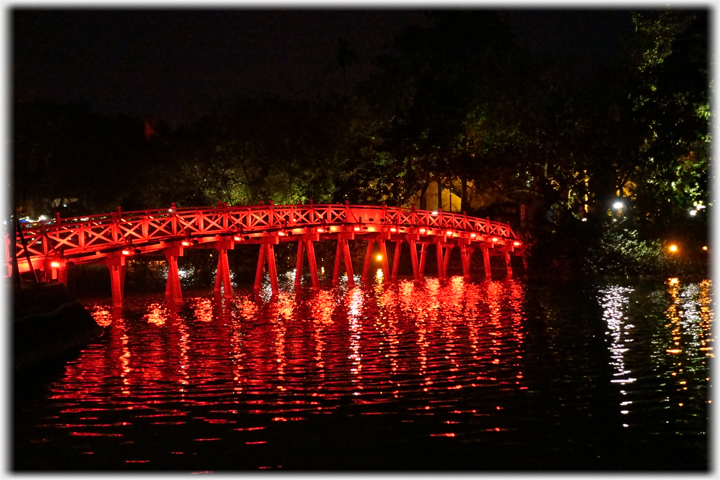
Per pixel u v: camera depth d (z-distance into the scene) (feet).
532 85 169.48
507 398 50.06
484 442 42.04
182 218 107.65
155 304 104.63
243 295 117.60
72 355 65.21
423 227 143.43
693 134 142.20
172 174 172.96
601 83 163.63
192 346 69.21
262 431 44.01
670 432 43.34
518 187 182.19
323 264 181.57
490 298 108.58
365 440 42.39
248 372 58.13
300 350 66.69
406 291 121.80
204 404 49.42
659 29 152.05
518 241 155.84
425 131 167.12
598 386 52.85
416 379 55.21
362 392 51.83
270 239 120.57
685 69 138.41
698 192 135.74
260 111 169.78
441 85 167.73
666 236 153.79
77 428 45.03
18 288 64.85
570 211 164.04
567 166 167.53
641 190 163.43
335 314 91.20
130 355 65.21
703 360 60.29
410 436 42.93
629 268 143.33
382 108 179.52
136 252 99.19
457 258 183.52
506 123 168.96
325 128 177.47
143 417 46.88
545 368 58.39
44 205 204.03
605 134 159.84
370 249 146.82
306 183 174.40
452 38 167.02
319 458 39.96
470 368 58.75
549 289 121.08
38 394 52.34
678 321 80.28
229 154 169.58
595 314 87.81
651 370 57.26
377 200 178.91
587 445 41.45
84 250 92.38
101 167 201.87
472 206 204.23
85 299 113.39
